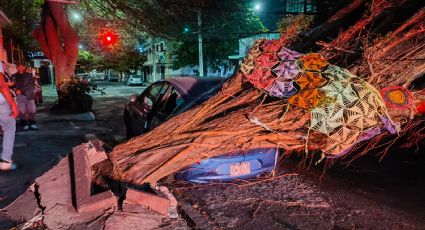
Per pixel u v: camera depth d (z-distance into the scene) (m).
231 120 4.14
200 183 4.76
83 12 18.58
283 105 4.09
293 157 6.48
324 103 3.77
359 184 5.13
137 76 42.38
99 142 4.98
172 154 4.13
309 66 4.21
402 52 4.39
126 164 4.23
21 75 9.26
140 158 4.23
